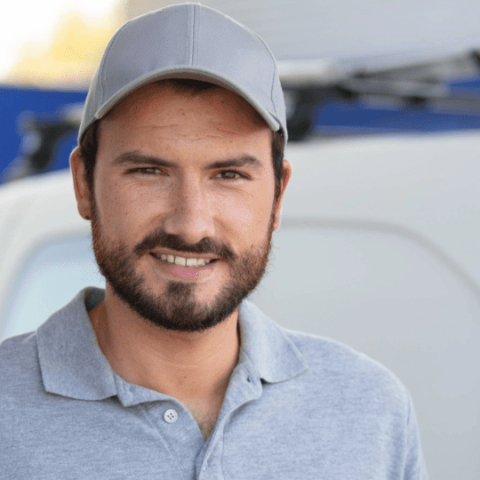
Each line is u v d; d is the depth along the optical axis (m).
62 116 4.24
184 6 1.92
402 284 2.62
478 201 2.64
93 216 1.96
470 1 3.99
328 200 2.73
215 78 1.81
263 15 4.36
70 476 1.82
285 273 2.69
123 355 1.99
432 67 3.70
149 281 1.85
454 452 2.50
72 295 2.84
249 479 1.91
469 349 2.55
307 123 3.35
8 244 2.94
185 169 1.83
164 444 1.86
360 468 2.02
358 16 4.13
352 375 2.15
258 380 2.02
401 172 2.74
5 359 1.99
